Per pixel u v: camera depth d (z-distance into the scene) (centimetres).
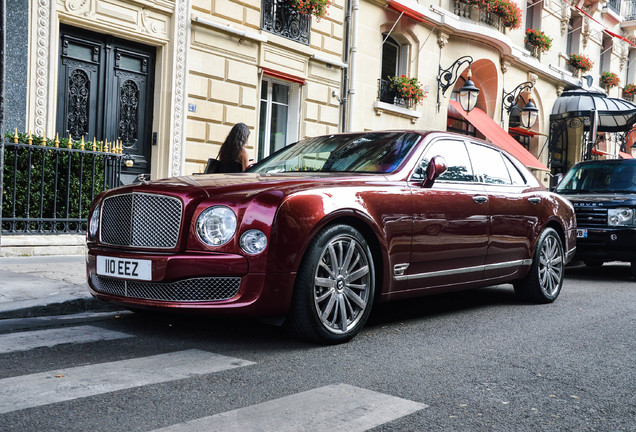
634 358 417
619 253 899
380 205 446
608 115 2245
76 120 941
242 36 1148
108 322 466
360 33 1463
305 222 394
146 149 1046
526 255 612
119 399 295
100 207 438
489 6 1800
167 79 1042
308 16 1306
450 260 512
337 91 1413
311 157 530
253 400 301
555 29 2353
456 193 518
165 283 391
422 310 580
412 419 284
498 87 1952
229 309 382
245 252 381
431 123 1717
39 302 475
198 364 360
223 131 1142
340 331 421
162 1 1017
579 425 287
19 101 848
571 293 743
